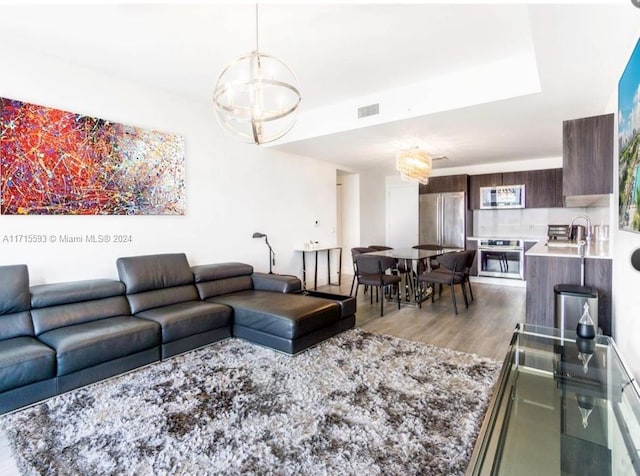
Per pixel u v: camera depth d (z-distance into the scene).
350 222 7.68
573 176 3.12
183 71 3.31
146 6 2.28
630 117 1.86
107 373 2.57
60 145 3.03
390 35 2.67
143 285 3.29
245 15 2.39
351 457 1.73
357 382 2.51
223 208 4.51
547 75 2.60
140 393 2.38
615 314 2.88
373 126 4.01
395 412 2.12
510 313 4.39
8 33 2.61
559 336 2.48
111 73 3.35
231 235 4.62
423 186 7.26
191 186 4.12
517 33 2.63
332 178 6.60
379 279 4.57
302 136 4.61
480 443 1.40
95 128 3.25
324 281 6.45
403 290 5.58
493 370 2.69
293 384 2.49
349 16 2.41
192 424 2.02
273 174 5.27
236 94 3.78
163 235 3.84
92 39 2.72
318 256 6.29
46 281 2.98
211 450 1.79
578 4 1.71
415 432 1.92
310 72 3.32
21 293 2.59
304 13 2.37
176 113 3.95
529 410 1.87
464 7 2.30
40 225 2.94
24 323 2.56
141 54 2.97
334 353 3.06
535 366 2.28
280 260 5.44
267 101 4.02
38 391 2.24
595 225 5.10
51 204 2.98
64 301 2.79
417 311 4.52
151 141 3.69
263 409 2.17
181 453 1.77
